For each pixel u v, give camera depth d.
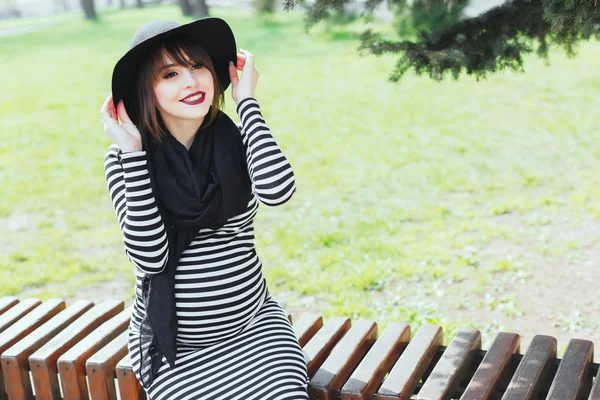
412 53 3.65
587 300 4.50
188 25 2.32
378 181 7.37
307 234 6.02
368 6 3.88
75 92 13.91
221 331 2.44
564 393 2.38
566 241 5.46
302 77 13.59
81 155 9.45
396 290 4.80
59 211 7.27
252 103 2.49
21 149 9.92
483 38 3.59
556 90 10.88
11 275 5.62
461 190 6.90
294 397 2.26
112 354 2.79
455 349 2.71
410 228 5.99
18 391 2.88
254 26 20.75
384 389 2.48
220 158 2.36
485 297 4.61
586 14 2.85
